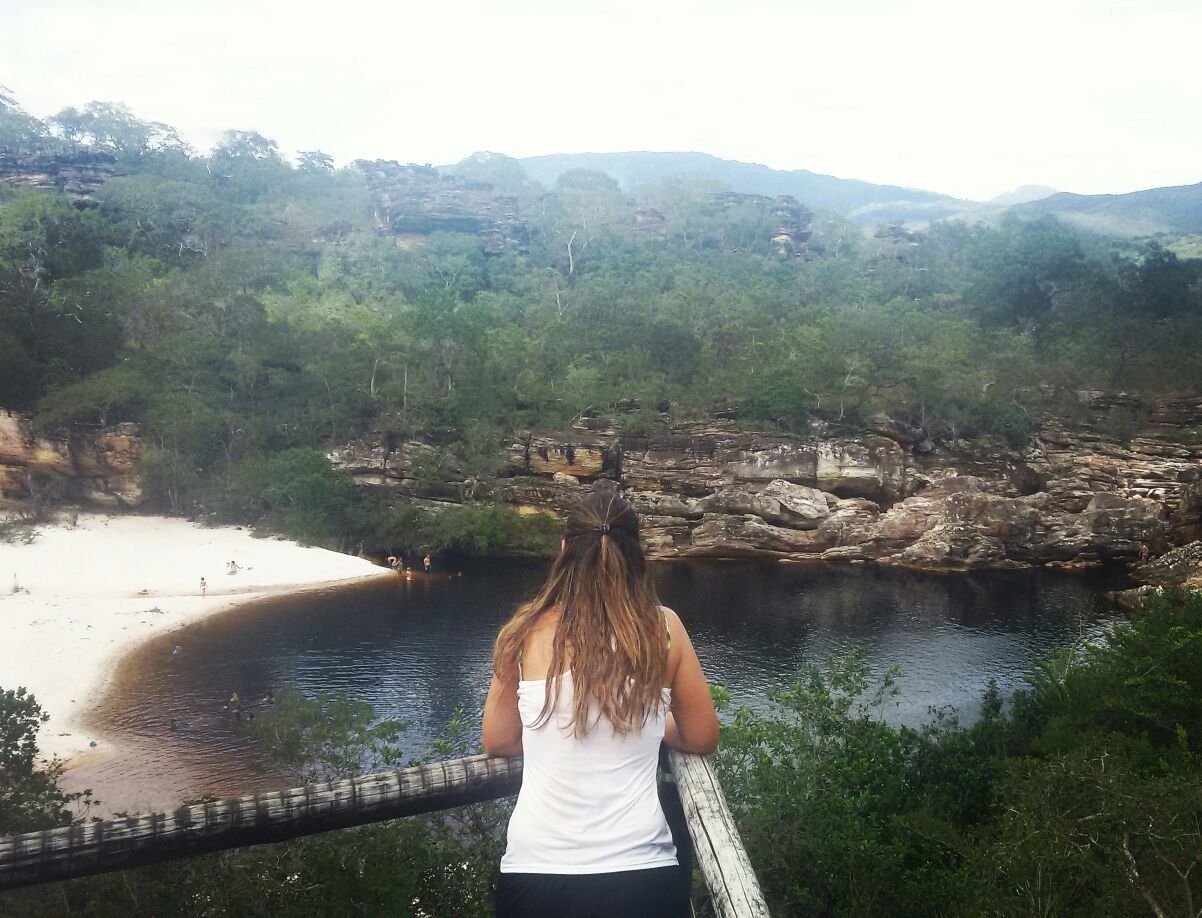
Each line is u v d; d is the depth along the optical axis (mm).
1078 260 128250
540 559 65750
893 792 15828
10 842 2197
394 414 75500
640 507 69500
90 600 50688
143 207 126312
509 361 82312
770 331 90812
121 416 73250
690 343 86688
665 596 54688
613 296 109125
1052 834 9953
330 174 185625
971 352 86562
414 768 2545
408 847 7832
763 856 12195
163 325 82375
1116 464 72312
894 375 77938
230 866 6824
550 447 73000
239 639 44750
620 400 78438
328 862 7312
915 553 63375
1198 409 78688
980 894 10070
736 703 35156
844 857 12023
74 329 78125
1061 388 80812
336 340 82938
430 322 80125
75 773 29531
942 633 46500
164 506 72875
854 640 45031
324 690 37406
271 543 65312
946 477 70312
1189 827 9523
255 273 111625
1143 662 19344
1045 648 43781
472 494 71250
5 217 99688
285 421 75812
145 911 6301
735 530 66562
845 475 70750
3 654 41375
